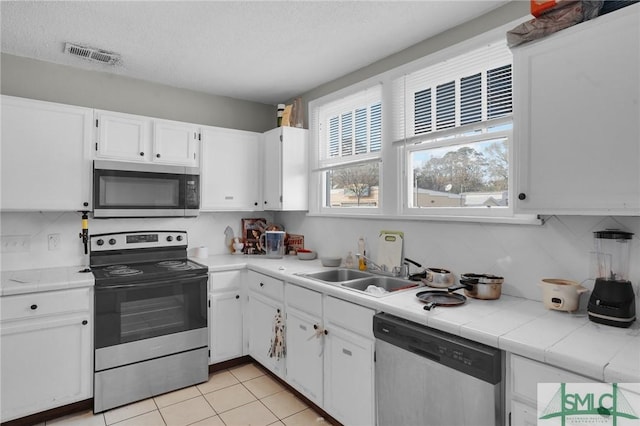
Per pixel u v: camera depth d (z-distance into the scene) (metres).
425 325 1.63
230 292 2.92
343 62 2.75
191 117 3.36
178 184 2.94
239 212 3.65
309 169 3.37
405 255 2.50
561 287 1.62
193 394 2.57
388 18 2.13
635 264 1.54
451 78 2.26
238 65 2.81
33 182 2.40
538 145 1.53
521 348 1.29
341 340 2.09
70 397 2.24
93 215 2.71
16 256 2.59
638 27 1.26
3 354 2.06
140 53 2.59
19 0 1.93
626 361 1.13
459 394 1.48
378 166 2.76
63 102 2.76
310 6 2.00
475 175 2.15
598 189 1.36
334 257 2.89
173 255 3.16
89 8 2.01
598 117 1.36
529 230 1.87
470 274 1.98
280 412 2.34
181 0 1.95
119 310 2.40
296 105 3.40
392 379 1.77
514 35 1.59
